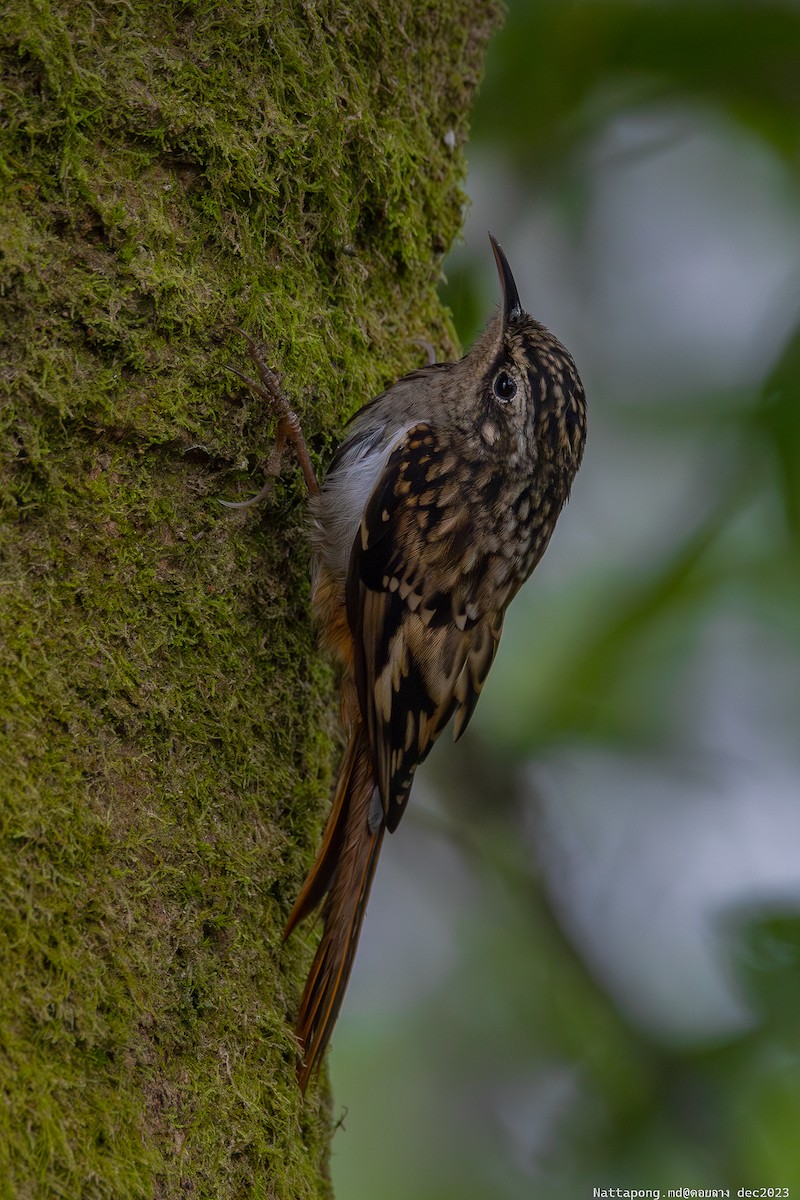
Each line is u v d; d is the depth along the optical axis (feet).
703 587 27.27
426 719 21.22
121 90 17.19
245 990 17.70
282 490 19.33
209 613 17.95
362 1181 31.01
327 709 21.25
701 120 30.58
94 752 16.33
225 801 17.95
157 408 17.30
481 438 21.18
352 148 20.83
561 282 32.37
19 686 15.65
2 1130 14.24
